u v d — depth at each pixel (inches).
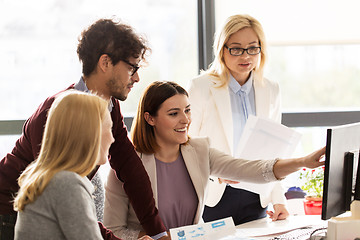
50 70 141.8
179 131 84.2
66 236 55.2
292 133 90.6
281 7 135.6
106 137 62.9
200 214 87.0
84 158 57.6
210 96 104.4
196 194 86.5
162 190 85.3
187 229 76.9
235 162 89.0
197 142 89.8
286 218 94.7
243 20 101.2
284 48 152.2
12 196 74.6
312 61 152.7
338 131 70.3
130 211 85.0
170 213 85.0
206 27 138.1
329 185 69.9
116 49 74.4
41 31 140.9
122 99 78.4
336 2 135.6
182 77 145.2
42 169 57.1
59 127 57.3
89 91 77.0
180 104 83.7
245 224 89.8
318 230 82.2
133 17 143.5
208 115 104.5
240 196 97.7
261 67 106.0
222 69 104.7
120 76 76.1
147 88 85.7
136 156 82.9
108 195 84.7
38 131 69.4
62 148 57.4
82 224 55.3
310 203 106.4
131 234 81.0
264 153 90.8
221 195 98.0
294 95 155.0
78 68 141.9
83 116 57.6
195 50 144.3
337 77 153.6
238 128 106.0
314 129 139.9
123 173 81.6
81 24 141.3
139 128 85.7
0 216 74.2
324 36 136.3
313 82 153.9
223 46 103.2
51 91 142.3
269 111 106.2
